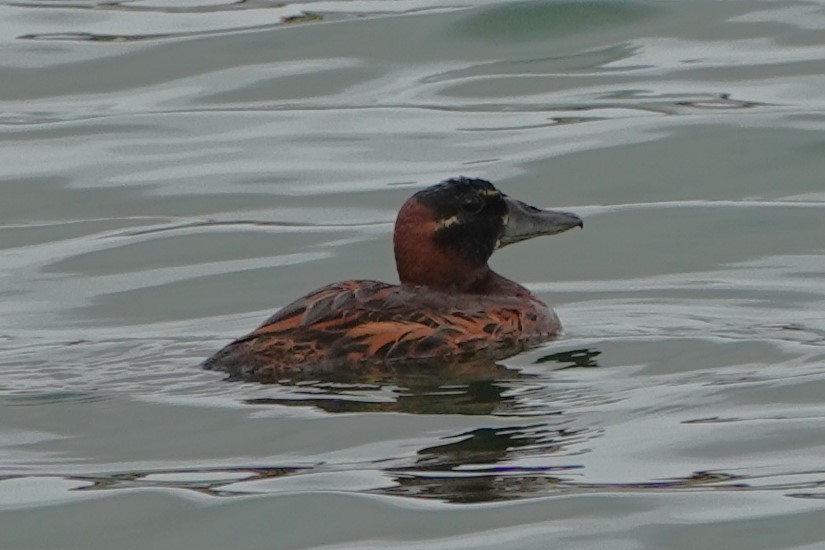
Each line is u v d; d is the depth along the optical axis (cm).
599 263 1789
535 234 1512
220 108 2253
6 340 1530
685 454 1194
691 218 1895
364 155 2095
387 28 2478
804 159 2036
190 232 1886
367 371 1337
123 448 1227
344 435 1229
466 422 1242
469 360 1370
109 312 1642
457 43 2425
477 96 2277
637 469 1172
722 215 1902
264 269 1770
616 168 2038
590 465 1174
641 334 1466
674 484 1148
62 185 2038
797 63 2322
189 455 1212
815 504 1117
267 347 1348
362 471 1177
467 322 1384
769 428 1231
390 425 1243
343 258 1802
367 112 2225
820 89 2233
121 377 1364
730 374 1348
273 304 1666
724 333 1471
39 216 1955
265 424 1249
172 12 2594
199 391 1316
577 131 2141
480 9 2511
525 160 2062
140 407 1291
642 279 1727
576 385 1322
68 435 1255
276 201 1975
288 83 2325
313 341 1342
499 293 1484
